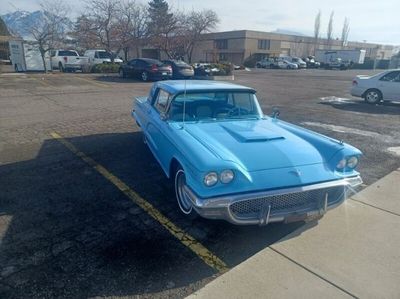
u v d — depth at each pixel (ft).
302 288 8.55
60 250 9.95
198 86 14.96
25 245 10.13
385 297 8.28
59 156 18.56
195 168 9.98
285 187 10.00
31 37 94.58
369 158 19.38
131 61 67.62
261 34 181.47
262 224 10.16
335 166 11.06
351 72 132.26
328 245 10.43
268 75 98.22
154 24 107.45
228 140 11.73
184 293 8.43
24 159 17.93
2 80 58.34
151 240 10.64
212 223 11.77
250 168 10.16
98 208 12.62
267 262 9.58
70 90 48.70
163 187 14.66
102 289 8.45
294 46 209.26
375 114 33.99
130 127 25.93
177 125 13.37
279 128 13.80
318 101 43.06
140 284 8.68
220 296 8.26
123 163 17.60
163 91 15.84
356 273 9.14
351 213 12.50
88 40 101.24
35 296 8.13
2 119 28.04
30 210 12.30
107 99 40.70
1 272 8.91
